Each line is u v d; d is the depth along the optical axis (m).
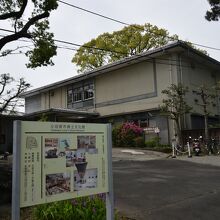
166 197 7.47
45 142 3.83
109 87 25.25
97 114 25.91
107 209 4.43
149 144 20.41
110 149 4.50
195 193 7.87
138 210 6.36
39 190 3.73
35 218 5.11
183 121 20.12
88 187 4.20
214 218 5.84
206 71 23.84
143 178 10.11
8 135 24.75
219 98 25.08
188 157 16.27
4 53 10.83
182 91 18.70
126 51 30.17
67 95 29.61
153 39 30.12
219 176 10.42
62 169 3.96
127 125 21.86
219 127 18.31
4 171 7.66
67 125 4.06
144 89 22.42
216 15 18.80
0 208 6.36
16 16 10.29
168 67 20.97
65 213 4.78
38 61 10.99
